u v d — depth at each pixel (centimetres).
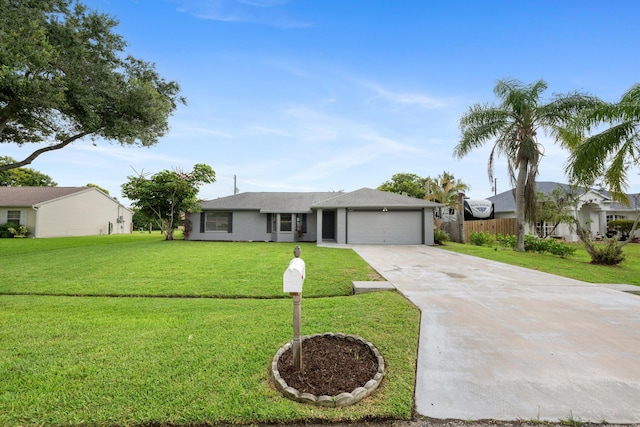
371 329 392
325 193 2222
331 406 235
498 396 249
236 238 1914
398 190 3303
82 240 1889
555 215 1688
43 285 659
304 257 1084
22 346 342
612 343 353
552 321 427
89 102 1015
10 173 3122
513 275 768
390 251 1306
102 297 580
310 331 387
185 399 241
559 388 261
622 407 234
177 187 1764
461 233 1858
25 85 841
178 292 609
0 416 221
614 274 798
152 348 335
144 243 1658
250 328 397
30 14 928
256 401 239
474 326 407
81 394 248
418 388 262
